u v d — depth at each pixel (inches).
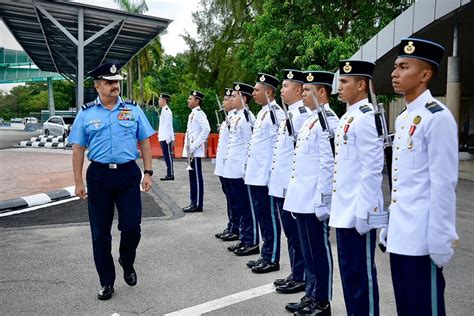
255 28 673.0
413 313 108.3
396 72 110.5
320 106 146.2
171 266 199.2
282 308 156.6
